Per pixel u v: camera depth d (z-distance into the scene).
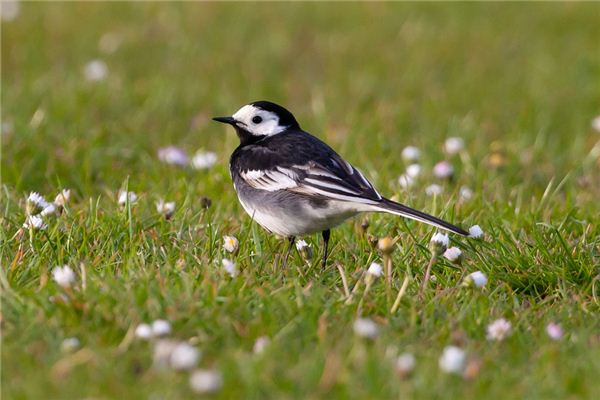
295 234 11.51
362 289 10.02
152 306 9.02
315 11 28.77
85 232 10.99
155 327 8.54
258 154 11.74
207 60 23.62
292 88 21.81
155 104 19.39
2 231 11.21
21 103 18.34
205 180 14.30
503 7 29.58
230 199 13.48
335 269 11.04
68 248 10.85
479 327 9.24
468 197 13.74
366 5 29.59
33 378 7.80
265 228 11.85
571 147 18.00
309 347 8.59
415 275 10.88
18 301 9.15
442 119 19.30
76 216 12.00
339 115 19.70
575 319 9.66
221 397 7.64
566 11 29.05
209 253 10.99
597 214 12.98
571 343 9.05
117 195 13.48
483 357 8.60
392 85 22.12
